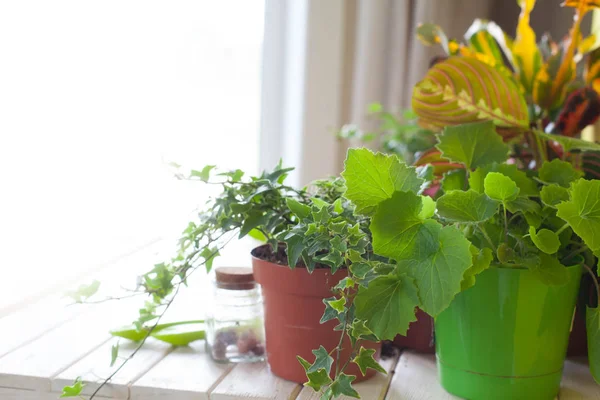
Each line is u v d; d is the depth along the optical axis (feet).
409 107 5.75
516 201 1.87
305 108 4.66
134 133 3.47
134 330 2.52
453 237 1.66
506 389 2.01
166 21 3.65
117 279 3.36
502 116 2.46
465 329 2.01
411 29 5.82
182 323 2.67
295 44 4.60
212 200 2.31
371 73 5.29
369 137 4.50
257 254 2.26
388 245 1.72
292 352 2.15
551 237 1.80
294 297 2.09
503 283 1.92
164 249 3.78
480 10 6.37
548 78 2.72
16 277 2.88
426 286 1.68
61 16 2.92
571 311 2.06
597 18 3.39
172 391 2.12
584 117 2.63
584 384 2.27
